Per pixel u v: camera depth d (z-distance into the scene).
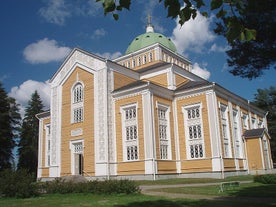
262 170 42.22
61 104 45.12
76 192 21.81
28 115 70.38
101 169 37.66
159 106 38.34
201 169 37.16
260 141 43.12
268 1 14.34
